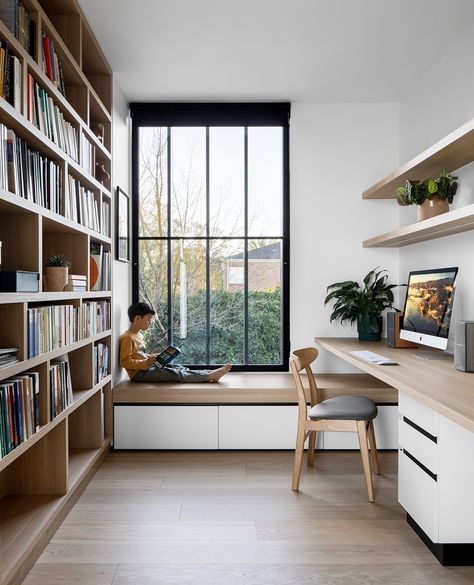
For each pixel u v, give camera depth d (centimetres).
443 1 273
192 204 425
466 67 303
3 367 176
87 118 287
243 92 398
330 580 200
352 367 421
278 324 425
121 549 224
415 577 203
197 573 204
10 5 192
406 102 405
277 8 280
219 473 320
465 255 302
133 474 317
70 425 331
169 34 308
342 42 318
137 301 421
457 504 212
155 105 415
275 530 242
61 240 288
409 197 299
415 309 319
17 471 254
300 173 421
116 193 365
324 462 341
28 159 205
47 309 221
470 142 251
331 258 421
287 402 364
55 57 245
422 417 226
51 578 200
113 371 364
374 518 256
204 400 363
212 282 425
